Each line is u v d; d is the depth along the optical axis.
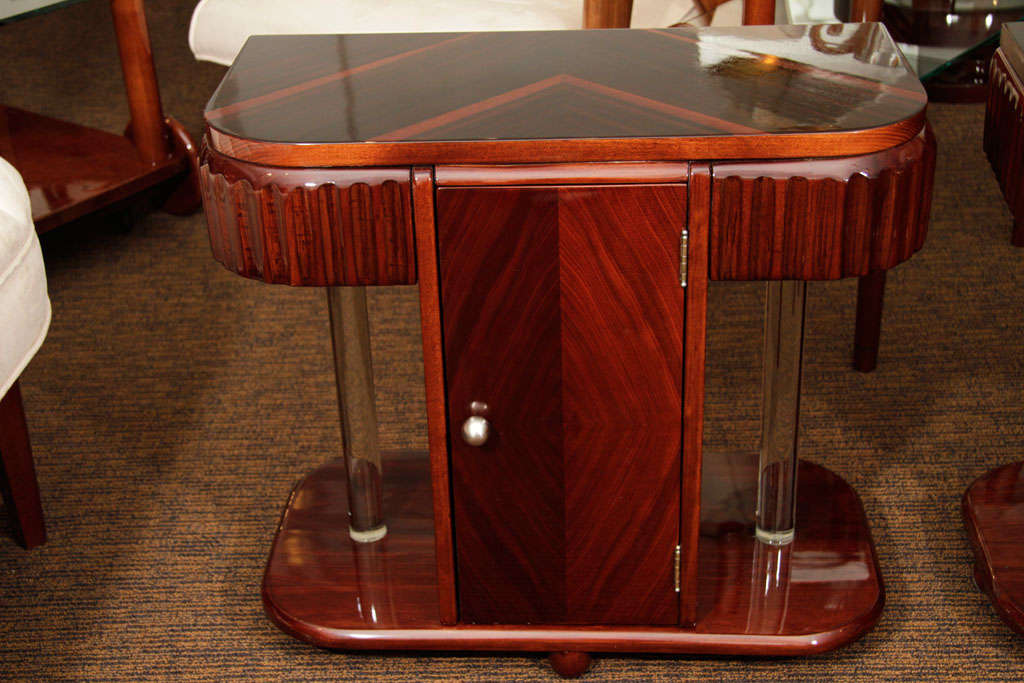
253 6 1.63
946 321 1.74
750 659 1.16
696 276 0.94
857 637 1.12
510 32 1.15
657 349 0.98
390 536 1.25
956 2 1.75
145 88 1.94
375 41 1.13
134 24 1.89
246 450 1.52
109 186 1.91
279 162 0.92
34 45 2.91
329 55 1.10
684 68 1.03
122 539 1.36
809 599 1.14
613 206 0.92
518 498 1.04
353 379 1.16
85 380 1.67
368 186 0.92
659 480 1.03
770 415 1.15
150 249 2.03
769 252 0.92
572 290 0.95
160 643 1.21
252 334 1.78
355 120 0.95
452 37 1.14
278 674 1.16
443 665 1.16
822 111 0.93
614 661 1.16
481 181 0.92
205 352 1.73
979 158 2.19
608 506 1.04
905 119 0.91
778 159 0.90
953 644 1.17
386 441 1.53
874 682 1.13
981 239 1.94
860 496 1.39
